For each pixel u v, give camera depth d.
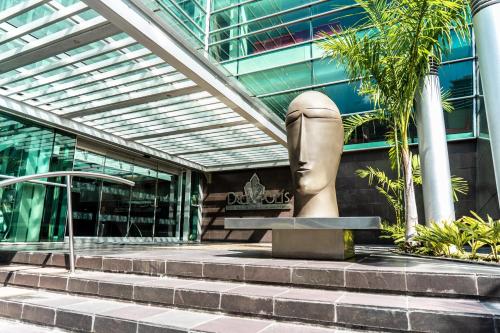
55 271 4.53
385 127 12.95
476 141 11.52
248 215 14.95
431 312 2.34
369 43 5.91
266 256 4.88
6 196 9.00
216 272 3.71
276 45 15.13
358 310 2.52
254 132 11.30
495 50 3.59
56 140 10.31
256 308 2.83
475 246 4.62
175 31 6.55
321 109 5.05
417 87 6.21
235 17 16.03
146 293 3.32
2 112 8.88
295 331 2.47
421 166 6.11
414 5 5.10
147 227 13.84
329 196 4.98
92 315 2.89
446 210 5.73
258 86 15.10
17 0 5.87
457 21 5.11
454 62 12.24
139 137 11.66
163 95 8.40
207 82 7.63
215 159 14.79
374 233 12.57
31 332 2.96
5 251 5.68
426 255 5.25
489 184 9.59
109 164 12.40
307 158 4.95
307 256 4.49
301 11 14.99
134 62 7.36
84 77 7.87
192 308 3.08
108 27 5.90
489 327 2.18
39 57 6.79
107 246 8.68
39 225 9.79
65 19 6.13
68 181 4.57
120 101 8.70
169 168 15.44
